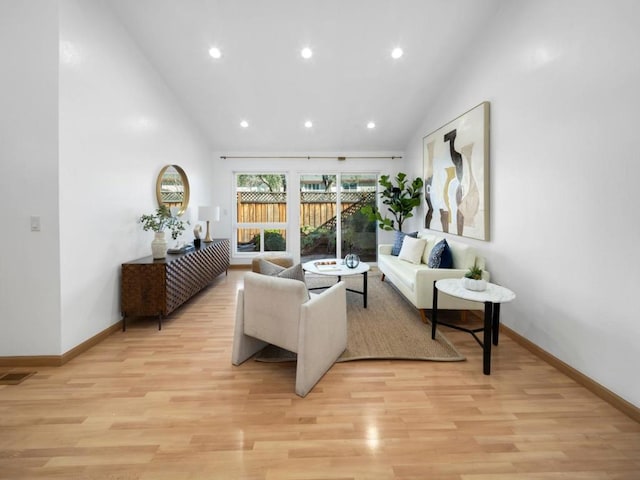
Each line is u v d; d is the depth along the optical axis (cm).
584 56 201
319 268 385
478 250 333
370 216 558
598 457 145
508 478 134
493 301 218
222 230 594
